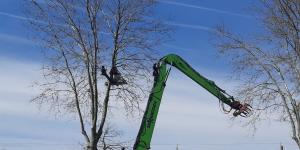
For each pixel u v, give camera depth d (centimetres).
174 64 1652
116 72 1633
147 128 1523
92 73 2258
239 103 1689
